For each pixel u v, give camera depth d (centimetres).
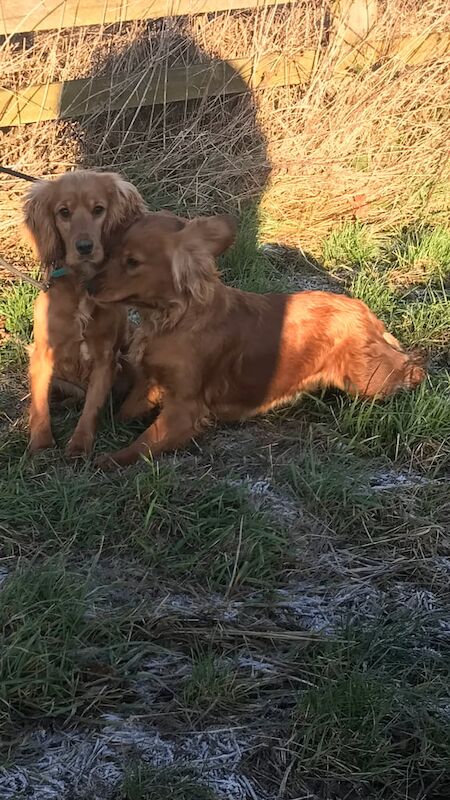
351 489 188
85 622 158
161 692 153
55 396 216
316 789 144
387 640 159
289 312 213
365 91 311
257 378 210
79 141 292
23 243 270
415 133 317
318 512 186
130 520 178
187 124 303
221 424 212
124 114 294
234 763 145
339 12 310
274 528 179
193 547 175
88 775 143
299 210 296
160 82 294
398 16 316
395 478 196
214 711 151
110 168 287
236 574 170
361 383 214
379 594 171
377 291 251
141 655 156
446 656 159
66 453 195
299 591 171
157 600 166
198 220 200
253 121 305
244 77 303
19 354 223
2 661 149
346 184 301
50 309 201
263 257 271
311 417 215
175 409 202
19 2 274
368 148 310
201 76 297
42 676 150
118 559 173
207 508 180
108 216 205
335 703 148
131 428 209
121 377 220
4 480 186
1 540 175
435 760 146
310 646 160
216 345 203
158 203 286
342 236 281
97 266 200
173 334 200
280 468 197
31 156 285
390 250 282
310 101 310
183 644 160
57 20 279
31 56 290
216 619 163
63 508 178
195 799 141
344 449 201
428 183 306
